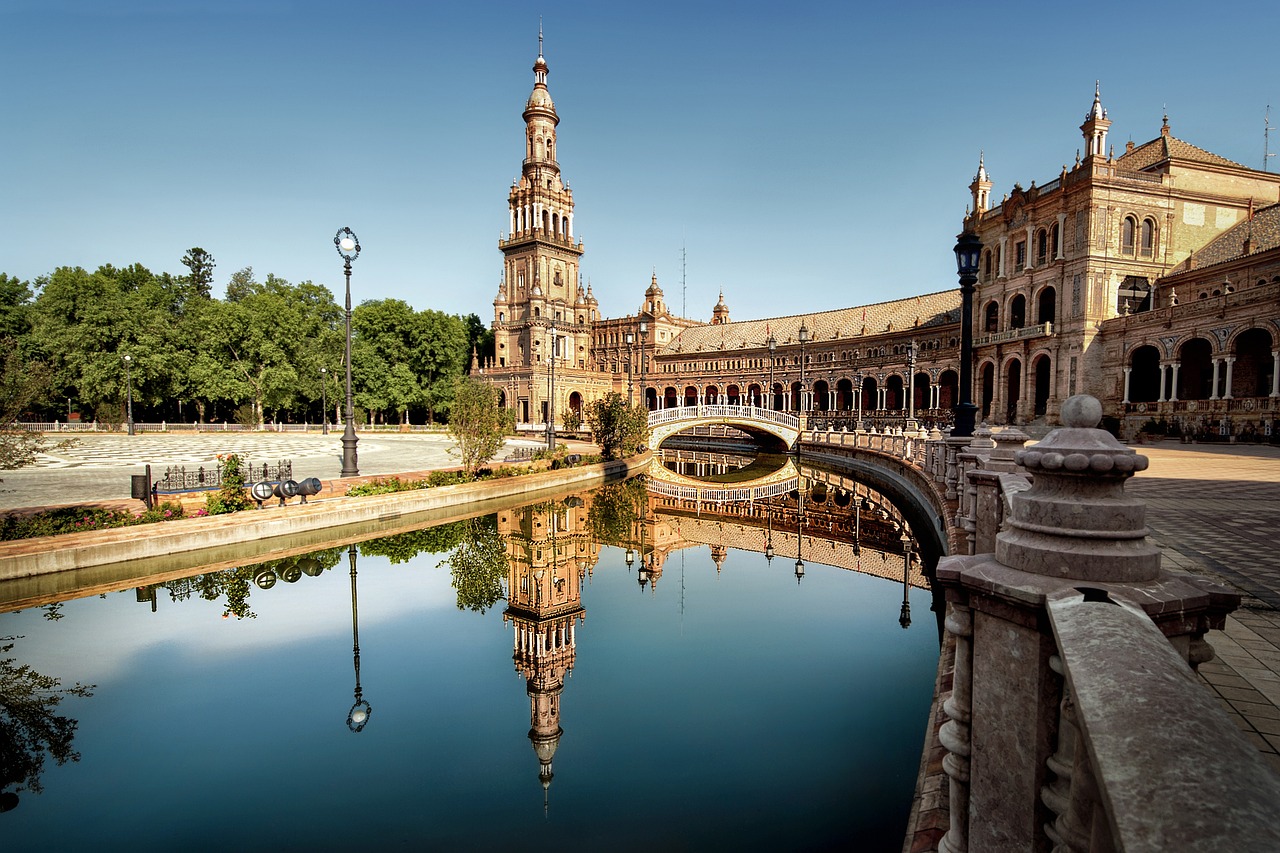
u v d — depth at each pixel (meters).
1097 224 46.06
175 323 71.19
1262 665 5.82
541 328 85.06
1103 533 2.73
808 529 25.11
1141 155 52.97
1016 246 53.59
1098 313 46.19
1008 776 2.98
